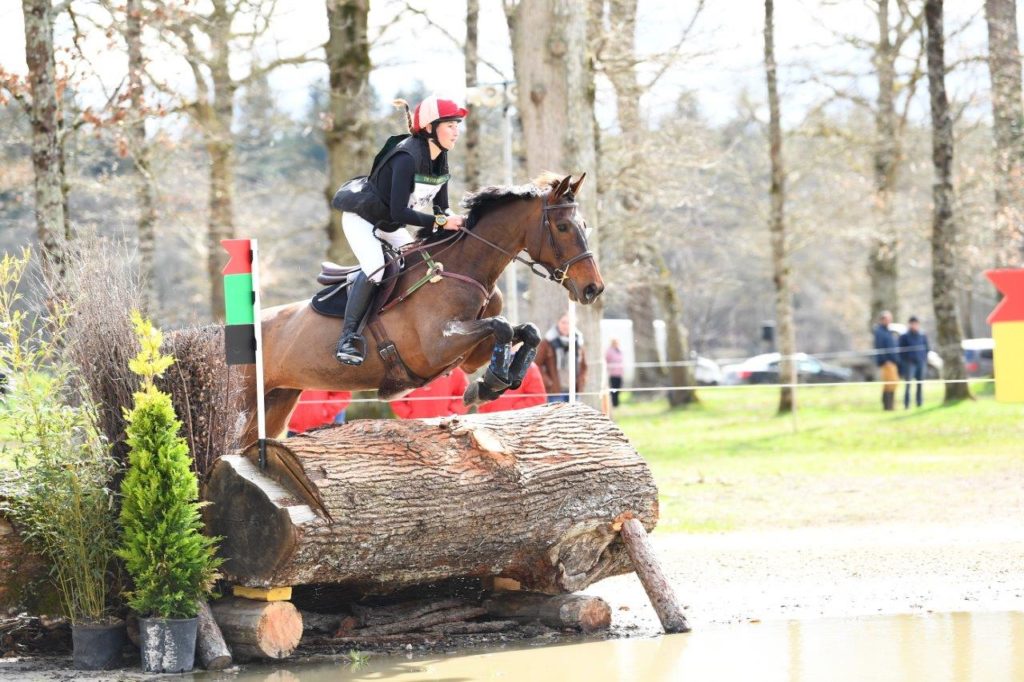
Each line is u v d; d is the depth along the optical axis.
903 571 10.28
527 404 14.46
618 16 22.36
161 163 22.94
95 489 7.63
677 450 22.25
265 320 9.44
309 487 7.41
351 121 23.47
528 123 17.92
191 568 7.41
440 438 8.04
